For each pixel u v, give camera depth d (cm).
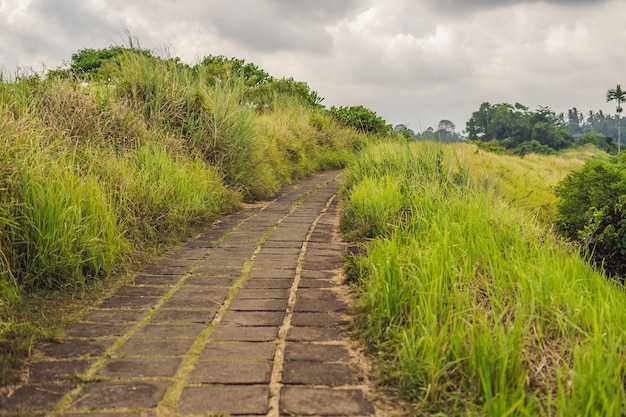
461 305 330
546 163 2872
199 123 892
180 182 682
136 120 776
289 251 561
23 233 436
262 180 963
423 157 812
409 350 286
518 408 229
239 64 2342
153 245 563
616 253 764
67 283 424
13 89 680
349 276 450
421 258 388
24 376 283
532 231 550
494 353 267
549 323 320
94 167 596
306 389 270
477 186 734
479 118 11988
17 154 478
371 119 2098
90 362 301
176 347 321
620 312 340
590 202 959
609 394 229
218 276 471
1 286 391
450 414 247
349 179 977
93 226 480
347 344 326
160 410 249
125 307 393
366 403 258
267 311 384
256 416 246
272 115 1566
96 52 2214
